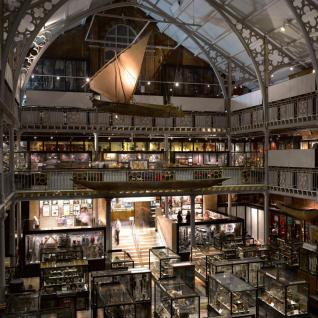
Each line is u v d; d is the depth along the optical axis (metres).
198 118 23.05
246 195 24.75
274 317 11.36
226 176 18.98
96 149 21.28
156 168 18.03
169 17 20.66
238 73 24.94
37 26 14.72
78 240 17.53
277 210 20.62
